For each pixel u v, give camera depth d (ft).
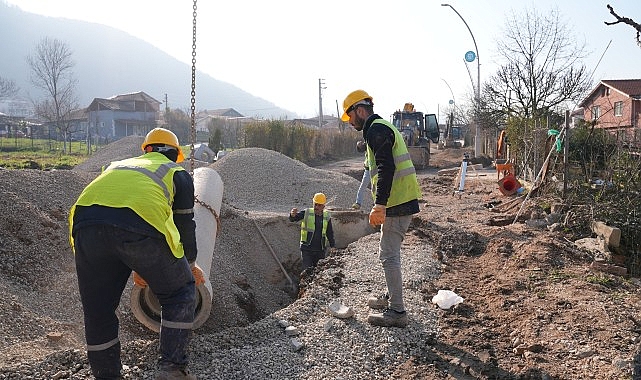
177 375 12.16
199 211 22.58
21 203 25.20
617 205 30.45
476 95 97.96
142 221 11.48
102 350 12.41
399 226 16.79
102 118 232.32
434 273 23.45
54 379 13.35
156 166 12.69
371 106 16.79
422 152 91.50
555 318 17.84
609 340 16.03
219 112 366.84
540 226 32.19
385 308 18.57
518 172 54.65
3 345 16.07
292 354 15.38
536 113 83.97
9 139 173.17
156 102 268.82
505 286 21.26
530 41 93.45
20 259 22.13
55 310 19.75
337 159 123.95
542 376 14.03
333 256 27.30
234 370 14.46
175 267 12.10
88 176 32.83
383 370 14.88
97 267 11.79
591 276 22.21
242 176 47.85
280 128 105.81
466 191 53.67
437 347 16.20
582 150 38.47
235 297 26.86
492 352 15.80
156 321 17.04
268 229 35.96
